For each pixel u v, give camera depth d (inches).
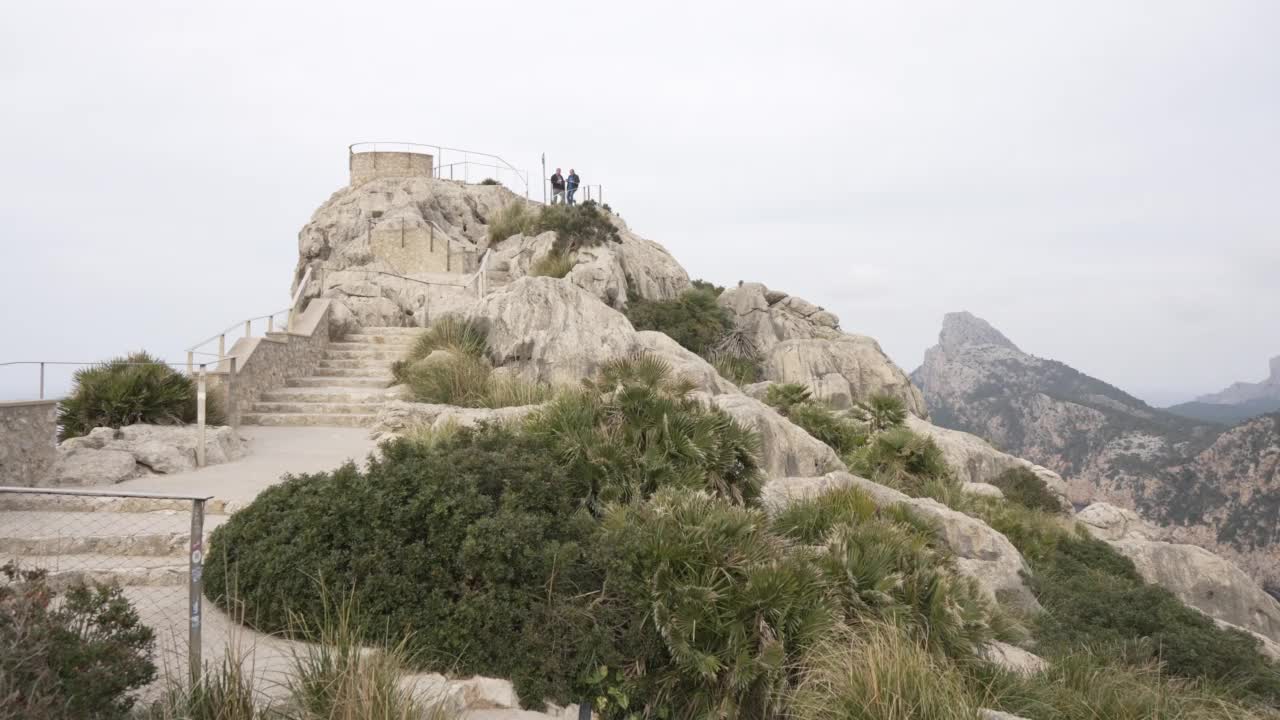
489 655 215.2
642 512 268.2
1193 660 353.4
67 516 300.7
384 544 223.9
